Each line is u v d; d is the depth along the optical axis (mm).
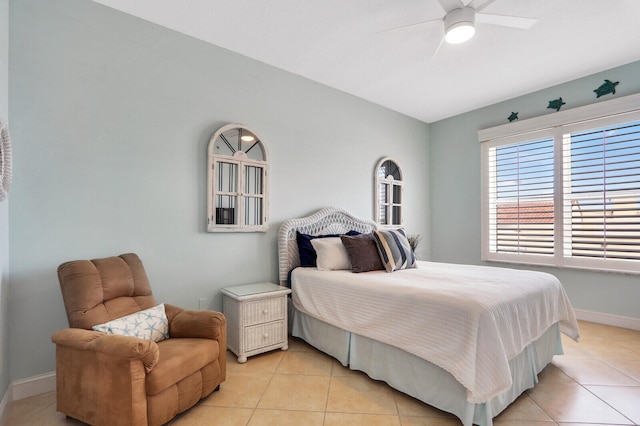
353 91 3775
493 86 3635
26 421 1723
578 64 3117
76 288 1782
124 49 2342
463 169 4516
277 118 3186
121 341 1499
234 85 2898
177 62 2586
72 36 2141
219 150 2775
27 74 1983
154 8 2305
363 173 3996
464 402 1648
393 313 2014
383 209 4223
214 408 1857
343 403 1917
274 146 3158
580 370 2314
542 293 2191
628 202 3111
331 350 2512
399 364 2000
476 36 2623
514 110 3980
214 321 1965
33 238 1993
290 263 3098
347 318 2328
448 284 2113
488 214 4223
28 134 1981
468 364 1581
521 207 3910
